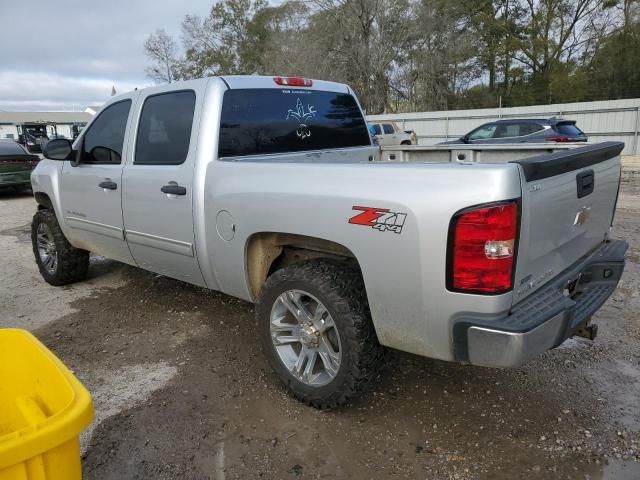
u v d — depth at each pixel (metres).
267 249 3.33
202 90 3.58
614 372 3.45
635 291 4.83
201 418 3.07
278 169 3.03
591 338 3.01
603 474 2.53
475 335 2.35
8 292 5.42
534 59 38.06
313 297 2.93
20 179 13.12
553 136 13.60
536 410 3.06
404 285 2.53
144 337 4.20
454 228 2.32
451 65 36.38
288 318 3.21
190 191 3.50
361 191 2.63
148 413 3.14
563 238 2.73
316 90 4.23
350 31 33.47
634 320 4.22
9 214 10.76
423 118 26.56
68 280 5.50
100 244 4.68
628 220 8.05
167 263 3.96
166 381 3.50
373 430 2.92
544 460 2.64
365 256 2.64
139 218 4.00
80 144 4.70
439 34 35.75
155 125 3.90
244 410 3.14
